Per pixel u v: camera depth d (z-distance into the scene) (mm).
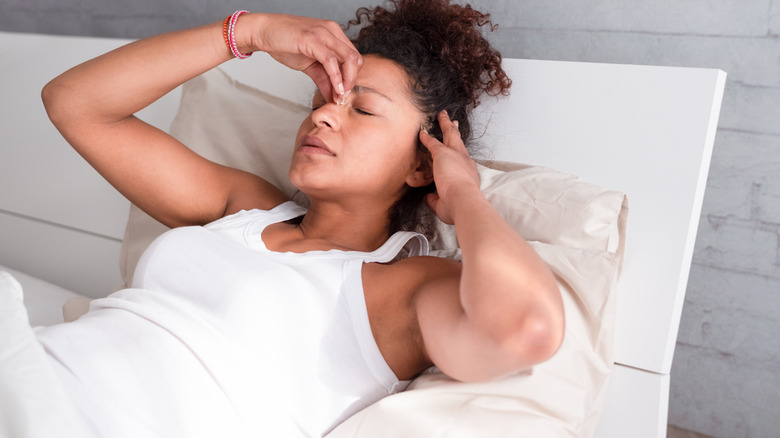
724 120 1575
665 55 1584
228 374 925
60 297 1523
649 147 1182
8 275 899
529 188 1146
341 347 987
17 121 1817
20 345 793
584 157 1237
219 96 1506
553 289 799
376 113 1089
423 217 1231
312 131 1092
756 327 1621
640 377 1151
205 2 2057
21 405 734
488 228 860
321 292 1004
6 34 1834
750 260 1604
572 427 931
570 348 974
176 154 1229
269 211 1208
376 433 895
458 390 912
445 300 897
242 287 991
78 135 1180
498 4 1705
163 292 1045
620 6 1598
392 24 1232
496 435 885
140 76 1138
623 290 1176
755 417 1653
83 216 1755
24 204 1838
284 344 966
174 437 867
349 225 1171
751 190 1577
